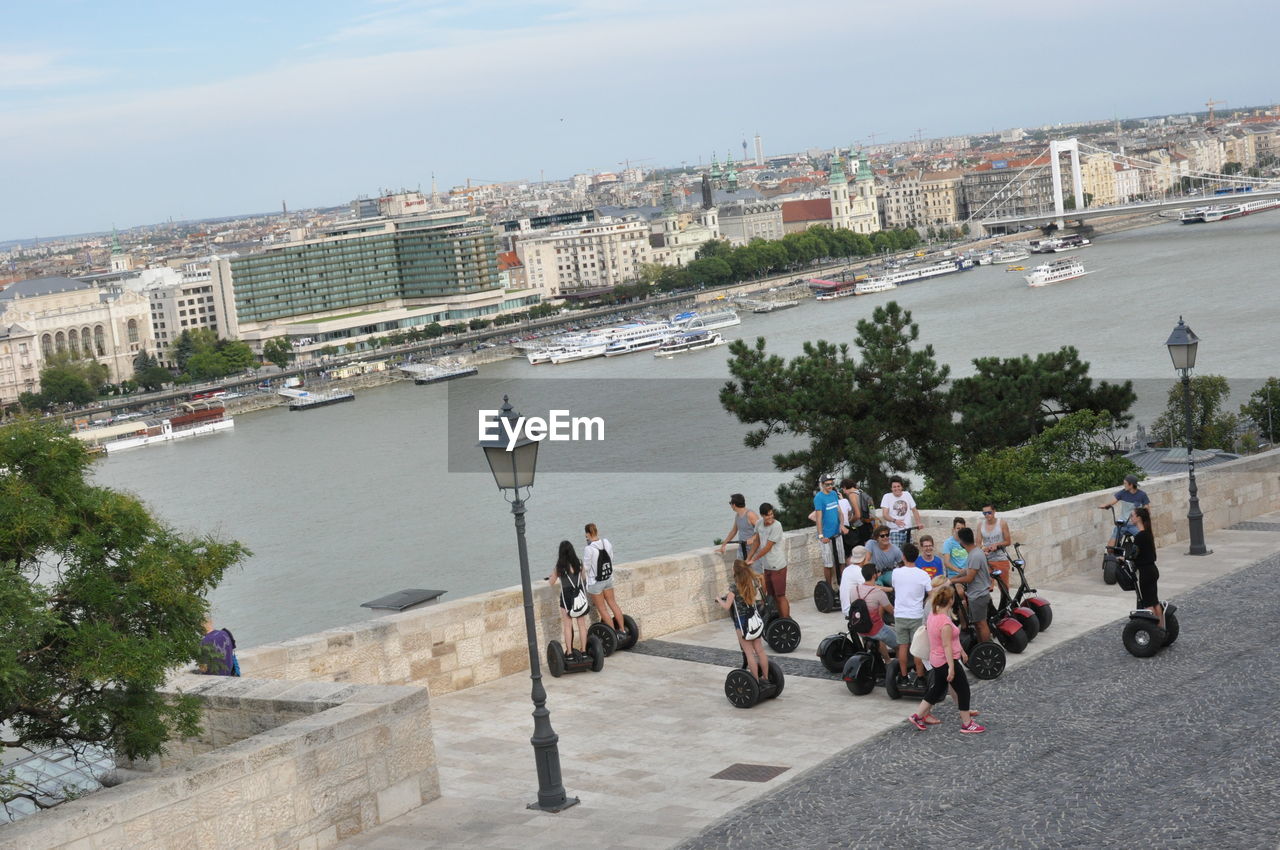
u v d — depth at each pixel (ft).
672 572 139.03
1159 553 168.86
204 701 102.12
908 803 88.38
